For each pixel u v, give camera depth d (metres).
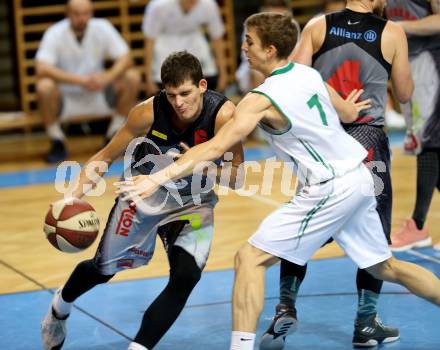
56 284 10.70
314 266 11.12
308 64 8.91
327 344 8.40
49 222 7.59
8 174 19.53
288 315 8.09
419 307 9.38
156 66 21.00
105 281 8.08
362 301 8.30
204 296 9.99
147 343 7.12
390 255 7.83
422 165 11.70
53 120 20.81
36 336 8.82
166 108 7.63
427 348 8.17
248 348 7.12
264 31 7.55
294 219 7.43
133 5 25.58
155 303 7.24
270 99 7.25
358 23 8.75
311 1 26.41
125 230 7.75
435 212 14.09
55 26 20.66
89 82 20.45
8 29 25.42
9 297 10.21
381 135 8.70
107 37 20.80
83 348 8.43
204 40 21.20
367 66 8.72
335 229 7.55
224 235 12.84
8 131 26.59
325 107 7.57
